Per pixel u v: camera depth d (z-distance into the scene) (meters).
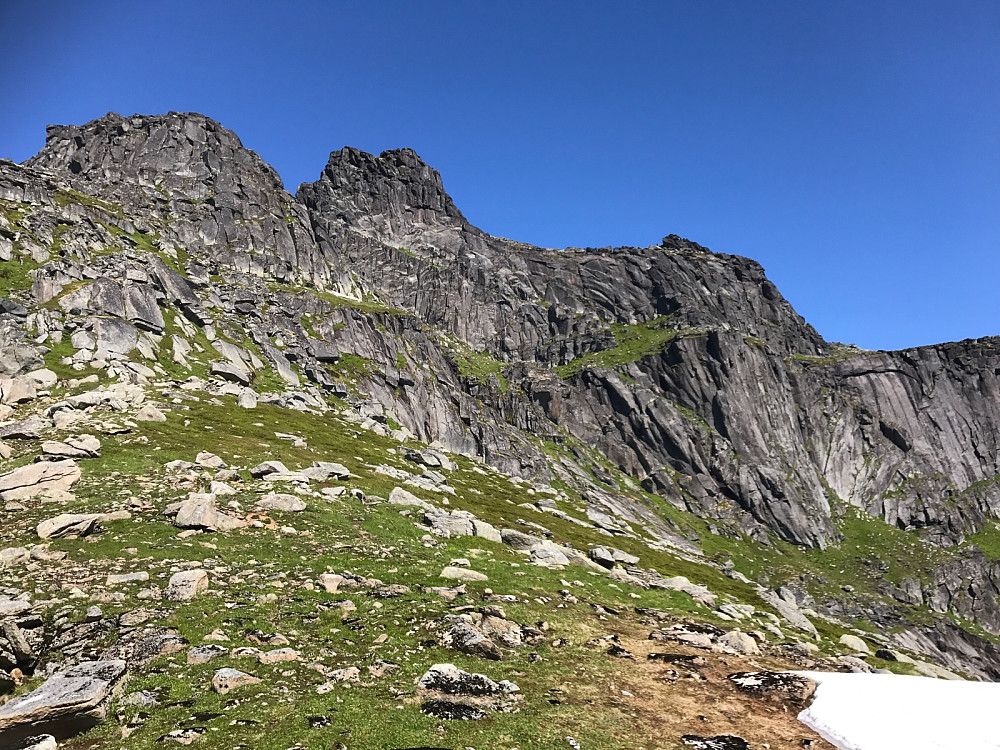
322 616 34.25
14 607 29.47
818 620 105.56
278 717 23.67
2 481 45.75
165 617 31.42
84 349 98.56
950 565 194.88
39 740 20.84
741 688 33.12
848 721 29.14
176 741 21.62
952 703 31.53
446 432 188.62
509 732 24.58
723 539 199.25
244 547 43.69
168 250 184.12
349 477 73.62
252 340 156.25
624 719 27.36
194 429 79.12
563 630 38.50
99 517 42.38
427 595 39.41
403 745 22.48
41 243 130.38
